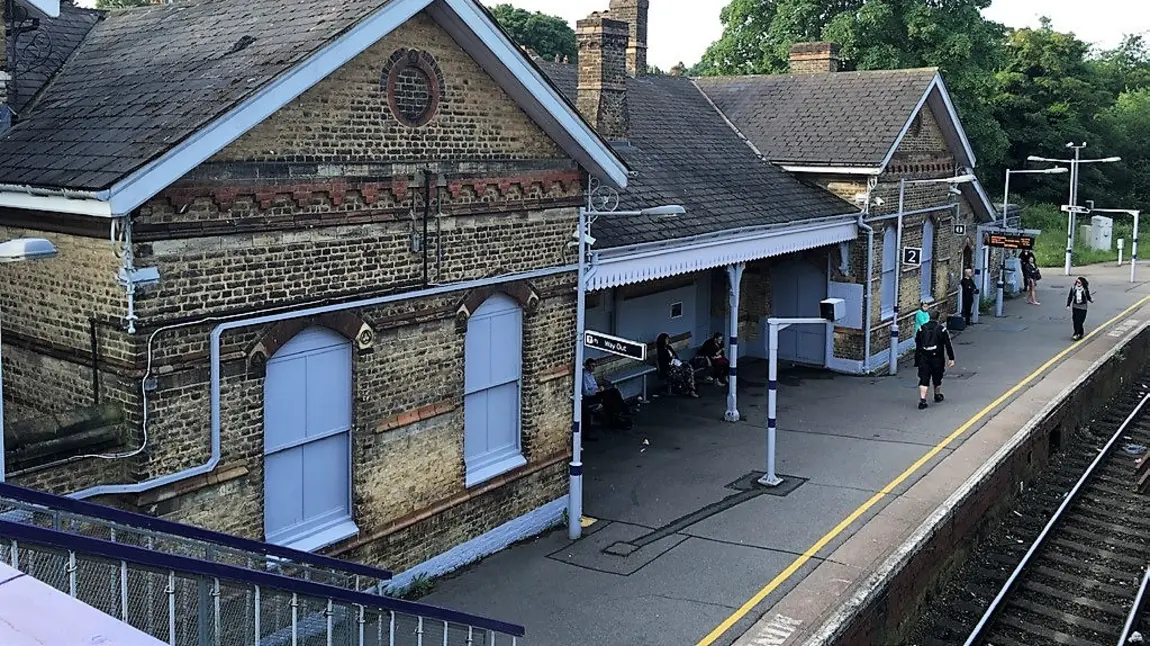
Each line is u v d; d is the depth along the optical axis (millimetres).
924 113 24391
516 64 11430
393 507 11336
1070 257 40031
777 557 12602
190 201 8859
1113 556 14766
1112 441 19766
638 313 20125
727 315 23125
